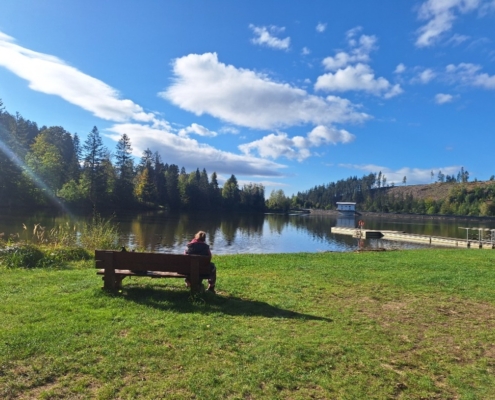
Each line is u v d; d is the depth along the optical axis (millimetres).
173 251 24391
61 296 6453
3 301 6031
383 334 5293
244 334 4969
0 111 57531
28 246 11344
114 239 18531
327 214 144750
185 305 6176
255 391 3543
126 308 5852
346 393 3611
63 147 85312
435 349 4828
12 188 51812
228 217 81188
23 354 4016
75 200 62562
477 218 110875
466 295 7824
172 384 3568
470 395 3684
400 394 3656
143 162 92500
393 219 113875
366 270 10805
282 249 30750
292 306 6547
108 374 3713
